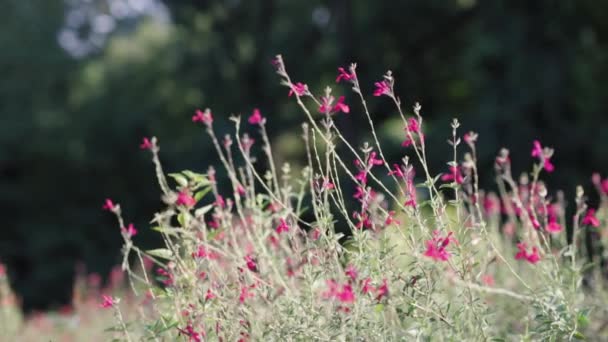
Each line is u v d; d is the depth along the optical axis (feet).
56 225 88.84
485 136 55.21
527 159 54.54
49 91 94.12
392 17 75.36
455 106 79.82
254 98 84.74
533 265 12.96
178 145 91.97
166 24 103.14
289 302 11.19
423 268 11.02
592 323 15.20
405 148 59.77
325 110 11.71
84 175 91.15
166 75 96.27
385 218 11.54
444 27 75.36
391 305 10.61
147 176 91.25
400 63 78.33
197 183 12.53
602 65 58.34
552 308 11.63
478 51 62.95
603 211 16.70
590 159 54.60
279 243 12.63
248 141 12.64
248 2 84.99
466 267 11.25
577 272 12.16
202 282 11.68
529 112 56.70
